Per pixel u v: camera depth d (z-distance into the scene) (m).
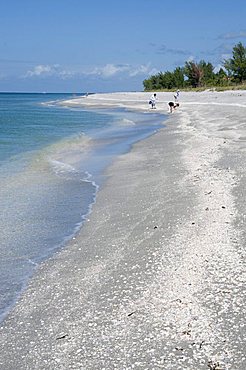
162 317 6.70
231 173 15.57
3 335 6.62
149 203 12.84
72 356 5.96
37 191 15.45
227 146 21.78
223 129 29.84
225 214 11.21
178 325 6.46
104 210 12.74
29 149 25.91
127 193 14.38
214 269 8.16
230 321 6.46
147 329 6.43
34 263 9.34
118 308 7.10
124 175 17.38
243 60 98.75
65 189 15.70
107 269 8.66
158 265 8.58
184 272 8.15
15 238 10.86
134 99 100.62
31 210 13.16
